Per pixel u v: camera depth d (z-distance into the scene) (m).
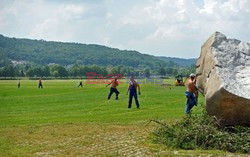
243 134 11.14
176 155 9.99
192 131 11.45
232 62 12.80
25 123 16.53
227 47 13.40
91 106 24.72
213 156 9.91
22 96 36.88
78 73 178.38
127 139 12.48
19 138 12.88
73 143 12.01
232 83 11.67
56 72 172.25
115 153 10.48
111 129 14.39
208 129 11.31
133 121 16.45
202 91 14.12
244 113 11.44
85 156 10.28
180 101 27.92
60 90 49.94
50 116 19.38
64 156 10.32
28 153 10.68
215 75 12.16
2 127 15.23
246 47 13.58
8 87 62.12
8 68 172.50
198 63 14.69
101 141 12.23
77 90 49.59
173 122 15.48
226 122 11.89
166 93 39.50
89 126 15.13
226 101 11.31
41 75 178.00
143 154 10.37
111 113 20.12
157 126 14.21
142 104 25.59
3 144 11.91
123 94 38.06
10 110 22.97
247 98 11.09
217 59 12.75
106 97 33.66
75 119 17.69
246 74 12.34
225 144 10.77
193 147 10.93
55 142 12.20
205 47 14.07
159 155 10.09
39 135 13.40
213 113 11.97
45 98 33.53
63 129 14.54
